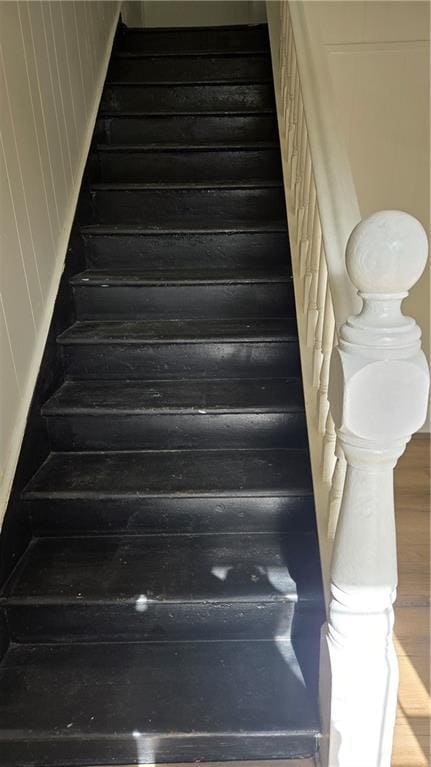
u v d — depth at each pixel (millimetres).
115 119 2654
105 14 2811
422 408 946
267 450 1882
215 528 1729
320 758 1315
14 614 1512
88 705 1369
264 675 1443
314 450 1566
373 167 2912
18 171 1646
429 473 2594
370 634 1128
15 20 1646
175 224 2373
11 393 1585
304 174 1787
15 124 1630
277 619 1528
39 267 1821
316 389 1616
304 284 1828
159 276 2174
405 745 1396
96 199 2432
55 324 1950
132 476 1749
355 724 1173
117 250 2307
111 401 1874
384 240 890
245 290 2146
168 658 1499
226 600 1489
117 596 1494
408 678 1573
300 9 1784
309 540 1693
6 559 1535
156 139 2686
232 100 2768
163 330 2064
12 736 1306
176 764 1354
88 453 1888
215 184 2400
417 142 2865
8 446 1562
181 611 1514
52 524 1712
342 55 2736
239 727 1315
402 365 909
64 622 1523
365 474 1024
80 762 1351
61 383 2014
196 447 1895
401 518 2244
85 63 2424
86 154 2369
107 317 2189
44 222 1877
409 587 1884
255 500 1688
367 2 2637
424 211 2980
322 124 1401
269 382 2006
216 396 1904
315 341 1579
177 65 2900
